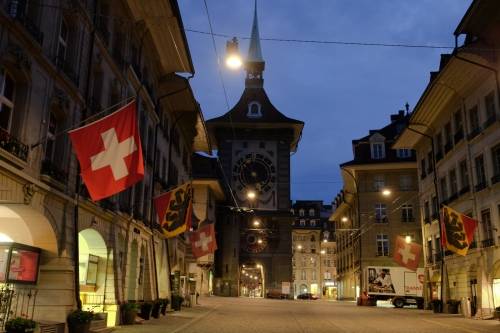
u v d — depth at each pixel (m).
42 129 14.37
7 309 13.67
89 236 19.30
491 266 27.16
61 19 15.70
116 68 20.62
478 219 29.14
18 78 13.44
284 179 64.88
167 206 23.86
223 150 65.69
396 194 54.53
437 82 30.75
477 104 29.67
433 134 37.69
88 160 12.94
